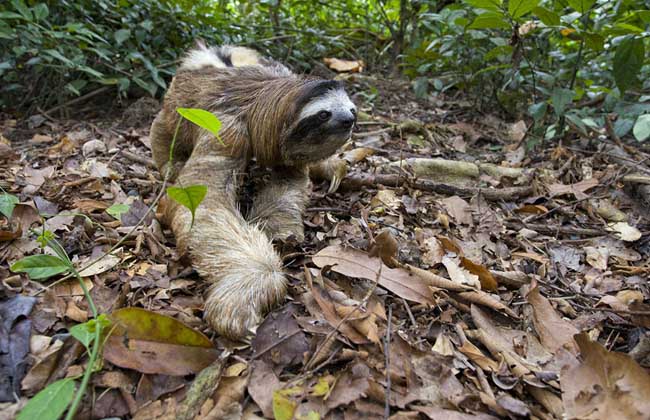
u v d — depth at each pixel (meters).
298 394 0.31
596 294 0.46
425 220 0.57
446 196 0.64
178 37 1.00
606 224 0.60
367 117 0.92
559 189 0.67
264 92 0.53
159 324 0.33
